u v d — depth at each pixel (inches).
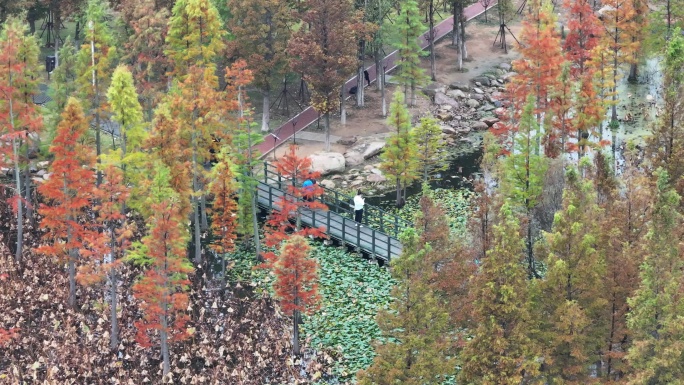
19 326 2395.4
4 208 2893.7
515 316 1811.0
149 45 2997.0
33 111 2623.0
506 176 2522.1
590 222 1915.6
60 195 2321.6
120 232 2490.2
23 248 2711.6
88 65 2723.9
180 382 2218.3
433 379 1883.6
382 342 2322.8
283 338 2364.7
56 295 2524.6
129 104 2507.4
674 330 1732.3
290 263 2237.9
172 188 2399.1
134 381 2214.6
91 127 2839.6
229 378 2224.4
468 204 3014.3
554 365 1887.3
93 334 2372.0
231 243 2583.7
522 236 2265.0
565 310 1822.1
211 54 2930.6
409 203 3053.6
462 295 2046.0
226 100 2763.3
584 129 2957.7
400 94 2967.5
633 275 1876.2
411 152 2974.9
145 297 2164.1
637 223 1994.3
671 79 2588.6
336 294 2532.0
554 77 3046.3
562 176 2576.3
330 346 2333.9
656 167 2391.7
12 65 2546.8
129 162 2502.5
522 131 2640.3
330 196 3085.6
